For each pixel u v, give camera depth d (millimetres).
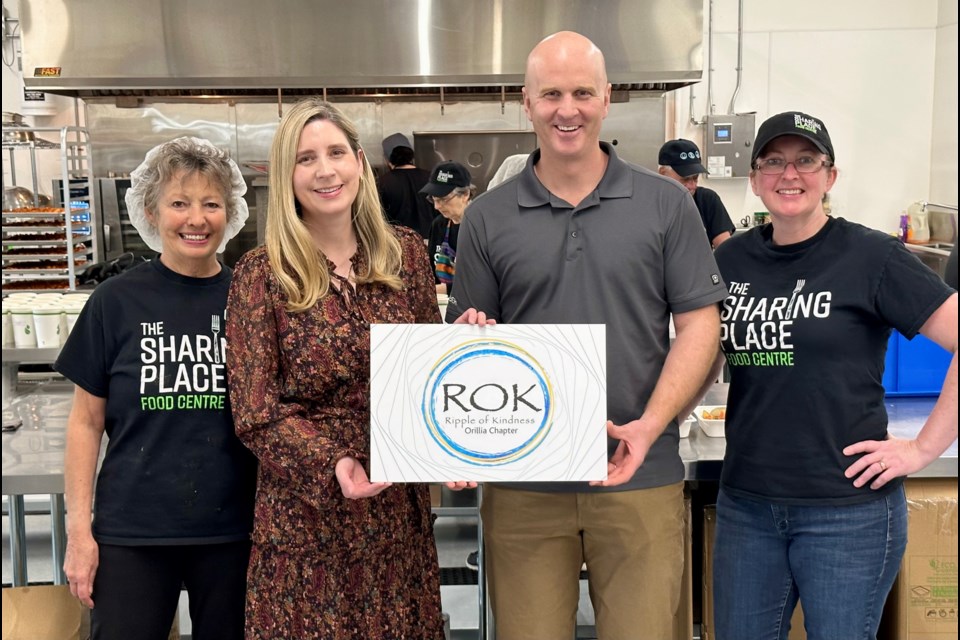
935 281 1661
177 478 1729
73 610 2195
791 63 6172
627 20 4445
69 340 1780
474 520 3947
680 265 1734
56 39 4355
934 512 2145
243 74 4441
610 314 1728
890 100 6207
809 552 1746
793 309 1735
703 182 6262
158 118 5410
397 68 4465
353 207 1688
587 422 1590
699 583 2545
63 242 4707
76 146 5367
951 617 2170
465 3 4406
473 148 5594
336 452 1542
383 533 1646
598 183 1740
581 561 1862
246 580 1757
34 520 3920
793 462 1741
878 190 6316
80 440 1781
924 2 6086
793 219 1744
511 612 1835
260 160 5480
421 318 1761
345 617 1630
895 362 2670
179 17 4379
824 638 1754
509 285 1779
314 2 4398
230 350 1617
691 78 4504
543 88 1654
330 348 1600
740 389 1828
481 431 1587
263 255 1646
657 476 1768
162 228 1744
